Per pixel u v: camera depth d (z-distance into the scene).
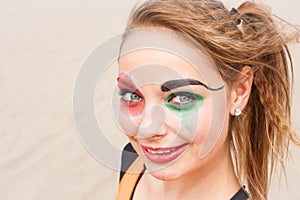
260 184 1.60
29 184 3.96
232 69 1.28
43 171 4.09
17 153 4.38
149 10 1.23
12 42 7.38
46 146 4.43
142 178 1.63
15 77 5.98
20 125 4.84
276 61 1.50
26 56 6.68
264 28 1.44
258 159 1.57
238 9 1.47
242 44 1.29
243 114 1.51
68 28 7.98
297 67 4.54
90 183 3.89
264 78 1.48
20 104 5.25
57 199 3.77
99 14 8.61
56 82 5.76
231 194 1.46
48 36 7.60
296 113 3.87
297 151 3.50
